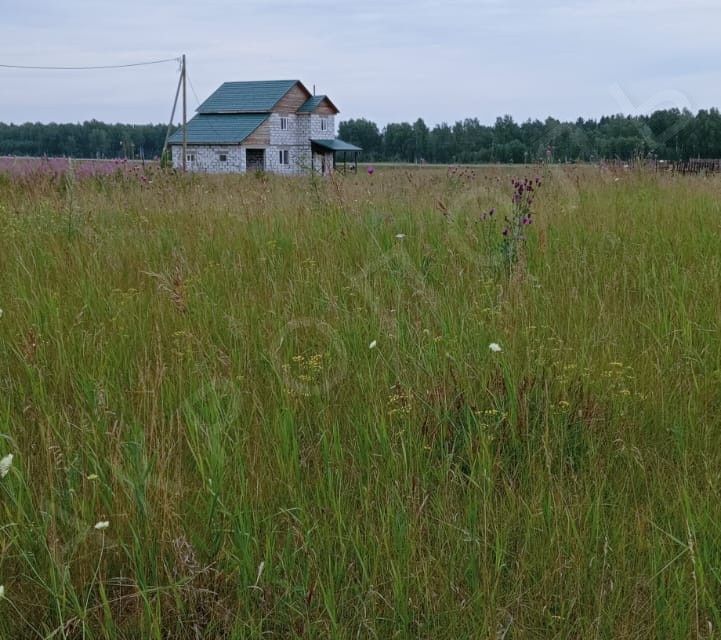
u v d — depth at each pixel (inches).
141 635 86.6
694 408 131.0
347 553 100.3
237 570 95.0
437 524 105.7
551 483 110.7
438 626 88.1
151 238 269.1
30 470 113.7
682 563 95.2
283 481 112.0
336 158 2773.1
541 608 91.2
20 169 584.1
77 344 160.7
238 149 2145.7
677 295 185.6
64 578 88.1
